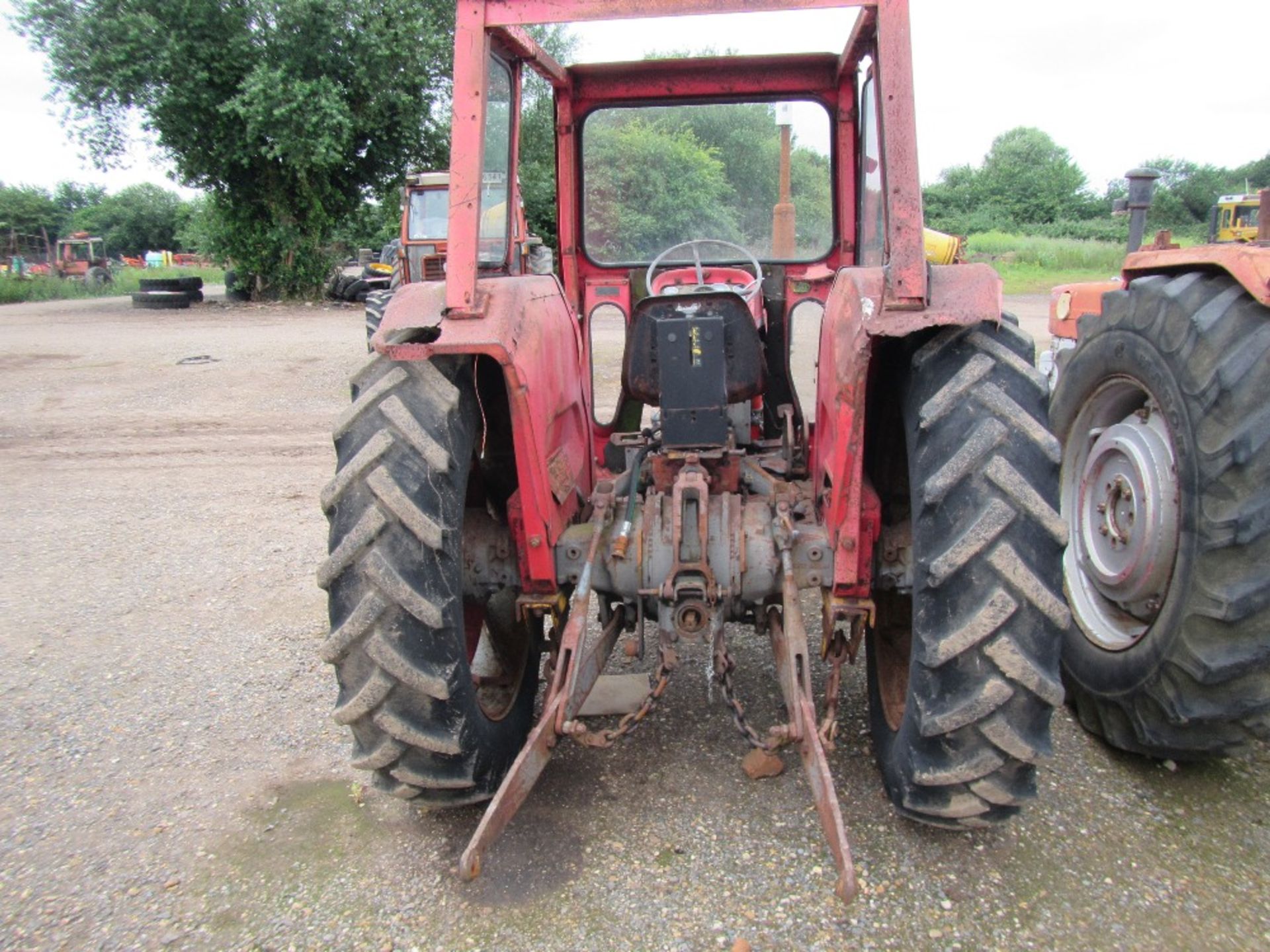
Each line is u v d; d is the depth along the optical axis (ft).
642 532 9.64
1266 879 8.30
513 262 11.92
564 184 13.73
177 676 13.11
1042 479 7.47
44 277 107.04
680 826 9.25
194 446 28.71
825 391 9.63
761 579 9.47
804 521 9.96
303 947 7.97
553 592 9.46
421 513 7.84
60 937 8.18
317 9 68.80
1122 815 9.19
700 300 10.39
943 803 7.98
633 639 9.66
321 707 12.15
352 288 82.69
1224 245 9.30
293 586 16.52
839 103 13.07
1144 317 9.82
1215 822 9.07
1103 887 8.22
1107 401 10.89
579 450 10.97
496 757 9.00
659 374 10.19
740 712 8.66
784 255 13.76
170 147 75.10
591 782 10.03
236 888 8.72
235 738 11.43
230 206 81.87
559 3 8.09
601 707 11.45
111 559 18.21
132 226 224.74
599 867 8.70
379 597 7.83
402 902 8.41
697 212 13.73
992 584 7.34
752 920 7.98
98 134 73.92
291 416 33.04
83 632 14.73
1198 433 8.67
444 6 74.49
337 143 71.10
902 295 7.59
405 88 74.02
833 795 7.17
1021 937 7.70
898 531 9.39
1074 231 129.80
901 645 9.97
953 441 7.61
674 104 13.35
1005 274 86.63
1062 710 11.27
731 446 10.48
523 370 8.26
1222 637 8.57
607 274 14.02
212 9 69.36
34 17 70.44
